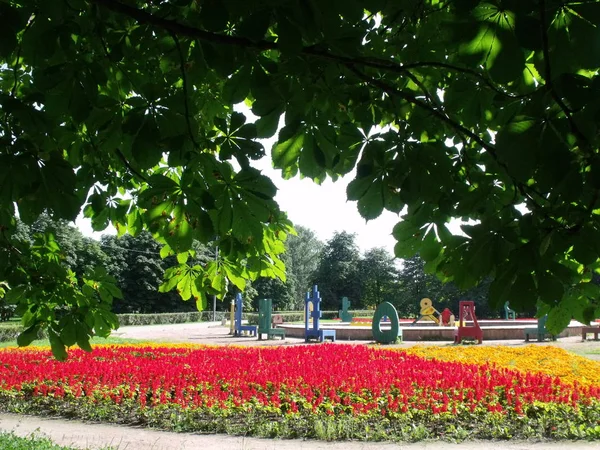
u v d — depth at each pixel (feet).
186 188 9.21
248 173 9.28
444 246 9.92
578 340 86.22
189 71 10.72
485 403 29.73
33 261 14.49
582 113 5.91
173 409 32.07
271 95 9.21
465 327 80.94
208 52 8.43
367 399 30.81
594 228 7.35
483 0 6.21
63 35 8.93
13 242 14.38
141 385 34.19
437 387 32.53
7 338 92.73
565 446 24.66
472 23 6.30
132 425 29.73
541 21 5.65
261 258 13.83
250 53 8.90
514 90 8.62
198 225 9.36
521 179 6.23
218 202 9.22
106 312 14.12
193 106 9.64
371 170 9.30
